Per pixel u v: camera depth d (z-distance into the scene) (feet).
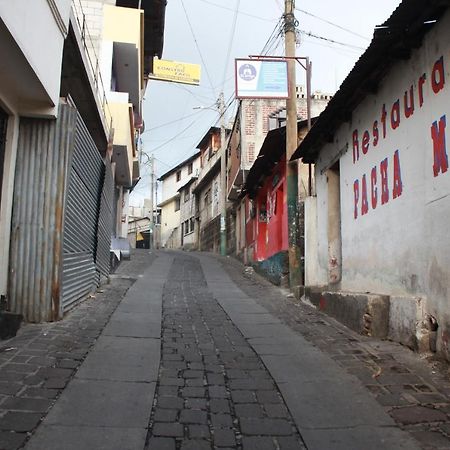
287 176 40.81
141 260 68.49
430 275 18.70
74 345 20.08
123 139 52.85
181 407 14.56
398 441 12.32
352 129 28.53
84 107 36.88
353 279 28.04
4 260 22.62
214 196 104.88
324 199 35.40
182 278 50.88
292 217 40.34
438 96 18.29
